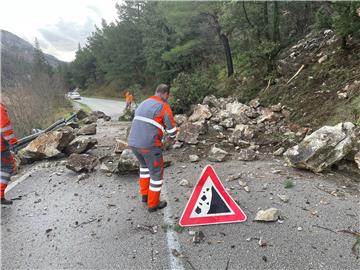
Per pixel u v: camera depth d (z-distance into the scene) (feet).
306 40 41.04
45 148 23.52
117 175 19.20
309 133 23.65
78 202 15.42
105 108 96.27
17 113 52.85
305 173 17.08
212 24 58.49
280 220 12.33
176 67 102.32
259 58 39.75
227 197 12.42
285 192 14.83
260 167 18.57
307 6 48.73
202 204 12.37
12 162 15.85
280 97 32.86
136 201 15.07
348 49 30.48
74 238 11.93
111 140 30.22
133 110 57.41
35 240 11.92
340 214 12.57
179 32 68.08
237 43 52.85
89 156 21.01
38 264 10.38
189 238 11.47
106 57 185.37
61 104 98.32
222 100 38.22
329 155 16.67
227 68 61.16
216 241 11.16
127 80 168.96
